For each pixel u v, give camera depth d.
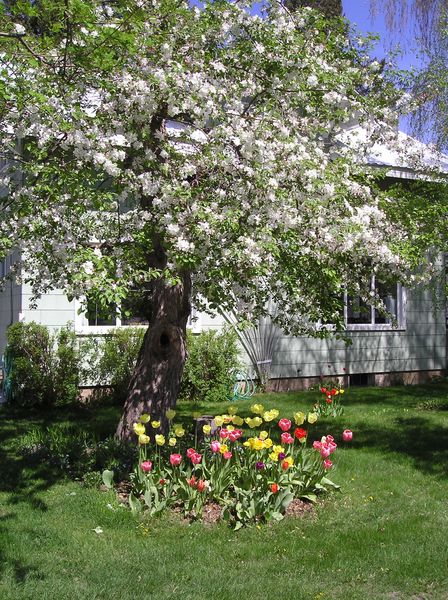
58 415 8.90
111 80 5.00
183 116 5.57
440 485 5.79
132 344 9.86
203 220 4.70
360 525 4.79
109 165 4.62
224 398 10.32
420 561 4.11
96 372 9.73
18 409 9.15
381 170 6.83
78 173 4.79
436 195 8.48
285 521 4.88
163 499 5.04
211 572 3.94
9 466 6.08
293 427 8.31
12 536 4.41
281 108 5.67
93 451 6.12
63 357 9.33
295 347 11.72
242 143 4.96
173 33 5.38
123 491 5.39
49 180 4.94
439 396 11.15
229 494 5.16
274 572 3.98
